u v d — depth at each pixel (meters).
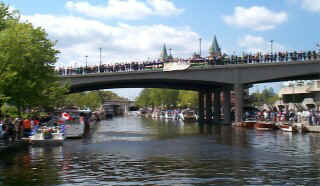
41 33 37.09
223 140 39.34
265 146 33.41
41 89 37.75
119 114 177.88
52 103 40.94
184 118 97.62
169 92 150.62
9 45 32.69
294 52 57.75
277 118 61.62
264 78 58.78
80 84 61.41
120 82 65.69
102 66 61.91
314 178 19.58
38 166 22.98
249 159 25.83
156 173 20.88
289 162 24.48
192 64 59.66
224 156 27.33
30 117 41.12
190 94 127.88
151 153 29.12
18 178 19.53
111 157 26.92
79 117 54.56
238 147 32.88
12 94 34.81
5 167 22.61
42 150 30.75
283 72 58.03
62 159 25.80
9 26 34.97
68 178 19.58
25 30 34.56
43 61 37.66
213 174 20.58
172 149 31.81
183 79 60.12
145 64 60.69
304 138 40.50
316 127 48.47
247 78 59.38
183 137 43.81
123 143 37.16
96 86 73.00
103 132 53.75
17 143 33.28
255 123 58.00
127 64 61.22
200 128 60.34
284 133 47.47
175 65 59.72
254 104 112.75
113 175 20.34
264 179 19.34
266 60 58.66
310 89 81.75
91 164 23.81
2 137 33.34
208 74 59.94
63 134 40.50
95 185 18.12
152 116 139.12
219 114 76.38
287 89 95.88
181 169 22.05
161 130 57.12
